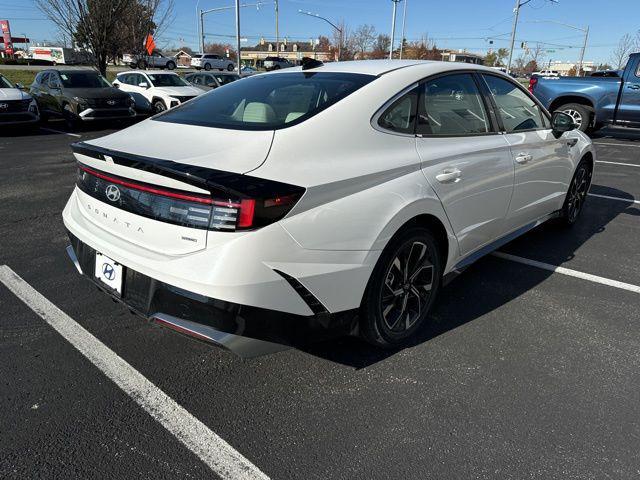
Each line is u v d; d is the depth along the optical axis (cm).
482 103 347
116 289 246
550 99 1202
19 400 245
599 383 265
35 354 283
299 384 262
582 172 505
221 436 225
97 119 1316
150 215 228
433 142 294
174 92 1524
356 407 246
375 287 259
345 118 258
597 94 1135
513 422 236
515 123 379
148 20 2234
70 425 230
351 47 5581
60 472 204
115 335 304
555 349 297
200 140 247
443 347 298
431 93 305
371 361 283
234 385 261
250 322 214
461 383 265
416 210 267
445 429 232
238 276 206
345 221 233
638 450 219
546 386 263
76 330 309
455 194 299
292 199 214
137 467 207
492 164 332
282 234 213
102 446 218
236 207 205
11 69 3086
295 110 264
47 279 379
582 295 369
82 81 1398
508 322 328
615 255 451
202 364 278
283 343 228
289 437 226
